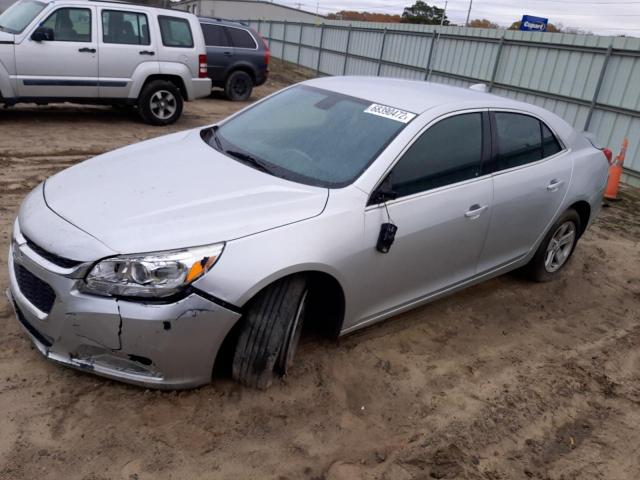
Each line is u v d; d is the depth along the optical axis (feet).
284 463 8.91
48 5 28.94
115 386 9.93
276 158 11.87
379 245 10.80
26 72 28.68
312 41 87.04
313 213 10.09
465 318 14.35
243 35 48.39
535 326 14.55
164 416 9.42
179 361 9.11
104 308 8.68
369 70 70.95
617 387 12.34
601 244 21.70
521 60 45.93
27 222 9.84
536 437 10.41
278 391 10.41
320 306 11.36
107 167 11.57
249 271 9.10
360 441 9.61
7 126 29.63
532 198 14.40
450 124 12.60
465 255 13.15
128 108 38.27
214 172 11.17
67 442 8.70
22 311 9.80
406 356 12.24
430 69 58.23
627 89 36.55
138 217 9.39
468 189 12.62
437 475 9.09
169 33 33.06
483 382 11.79
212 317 8.97
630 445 10.52
